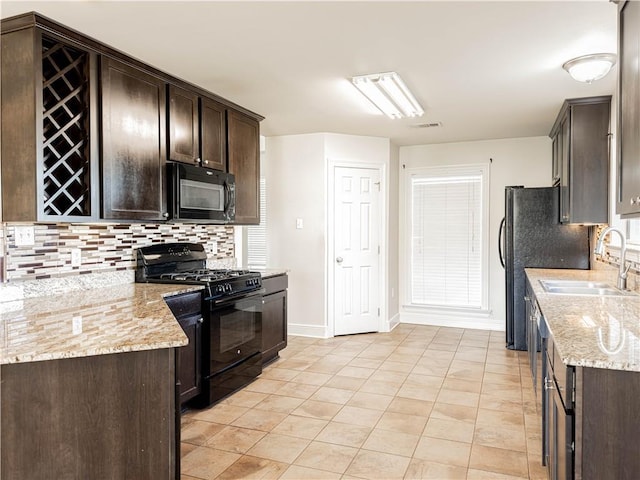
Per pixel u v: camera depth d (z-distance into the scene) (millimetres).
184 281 3301
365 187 5449
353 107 4055
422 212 5922
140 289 3074
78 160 2650
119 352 1613
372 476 2371
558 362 1799
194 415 3139
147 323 1999
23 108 2348
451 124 4711
